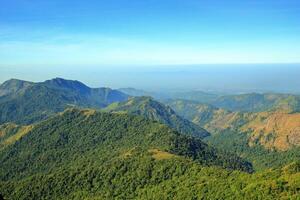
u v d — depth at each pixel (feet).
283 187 515.91
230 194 554.87
